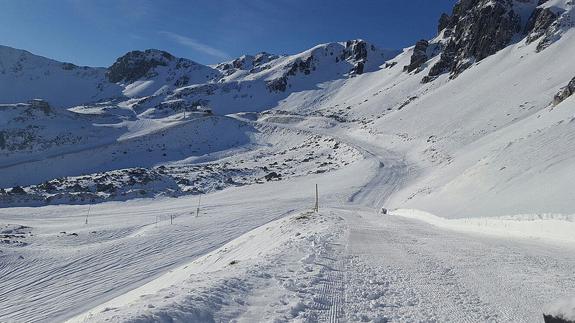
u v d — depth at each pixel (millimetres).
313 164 113312
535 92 98062
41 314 27562
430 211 38375
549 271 11359
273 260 13656
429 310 8391
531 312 8094
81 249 42594
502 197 29328
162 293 9055
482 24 158875
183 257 39344
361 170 92375
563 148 31562
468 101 116625
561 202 20578
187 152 150250
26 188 94438
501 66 131250
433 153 92875
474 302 8891
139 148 149000
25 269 37000
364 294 9617
